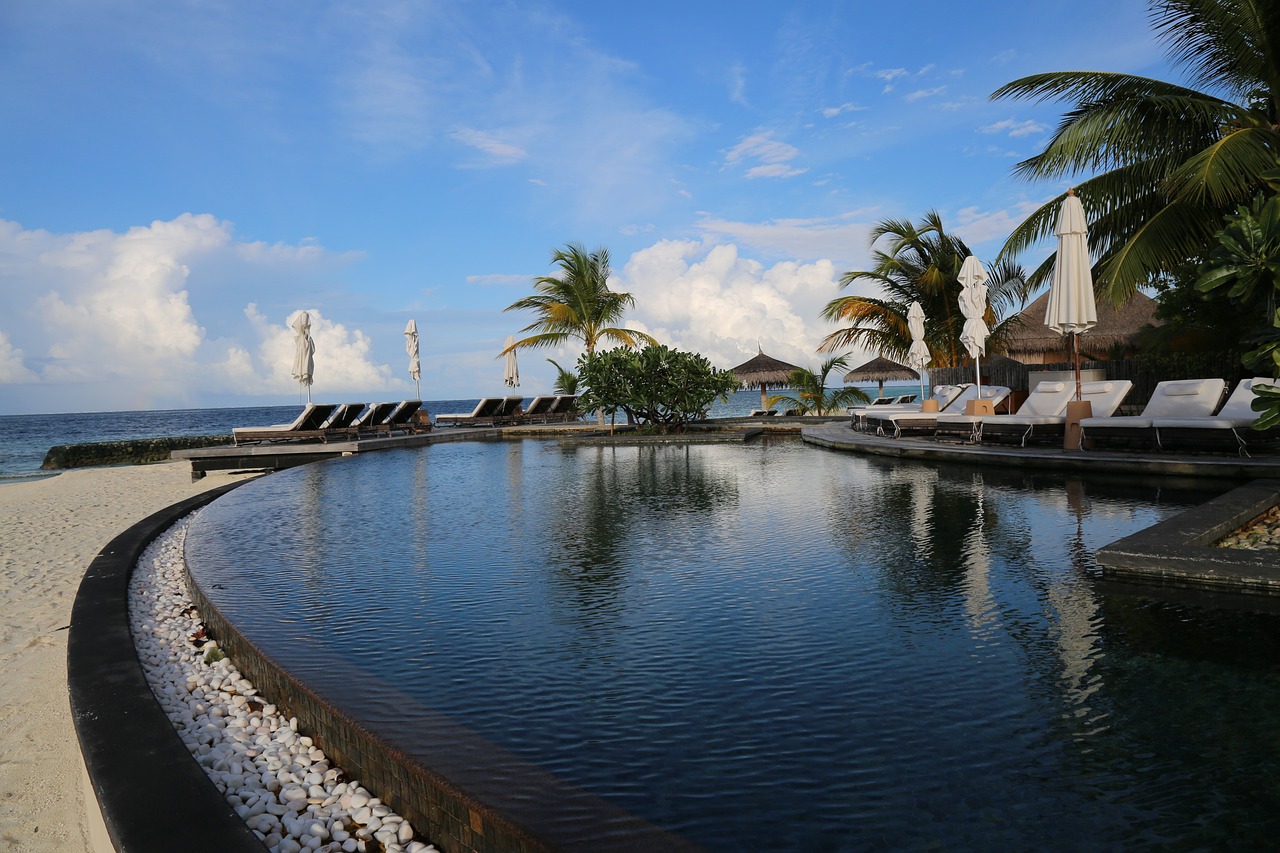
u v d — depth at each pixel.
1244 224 4.31
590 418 23.50
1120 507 5.36
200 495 8.40
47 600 4.55
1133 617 2.89
